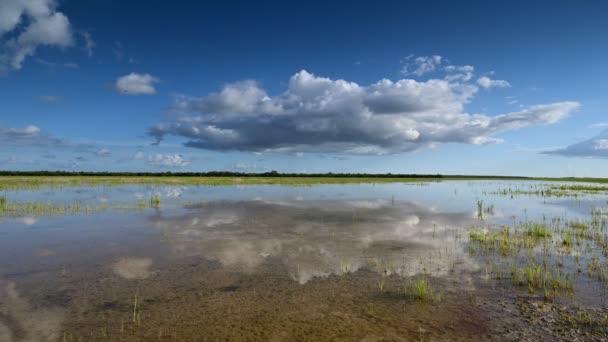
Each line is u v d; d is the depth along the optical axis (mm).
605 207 21641
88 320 5949
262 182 53531
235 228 13883
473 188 44438
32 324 5797
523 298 6914
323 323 5902
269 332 5594
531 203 24188
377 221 15773
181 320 5969
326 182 58594
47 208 19156
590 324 5820
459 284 7695
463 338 5430
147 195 28250
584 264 9078
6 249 10398
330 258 9680
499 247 10930
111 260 9336
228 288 7422
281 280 7922
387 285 7641
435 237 12430
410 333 5586
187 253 10070
